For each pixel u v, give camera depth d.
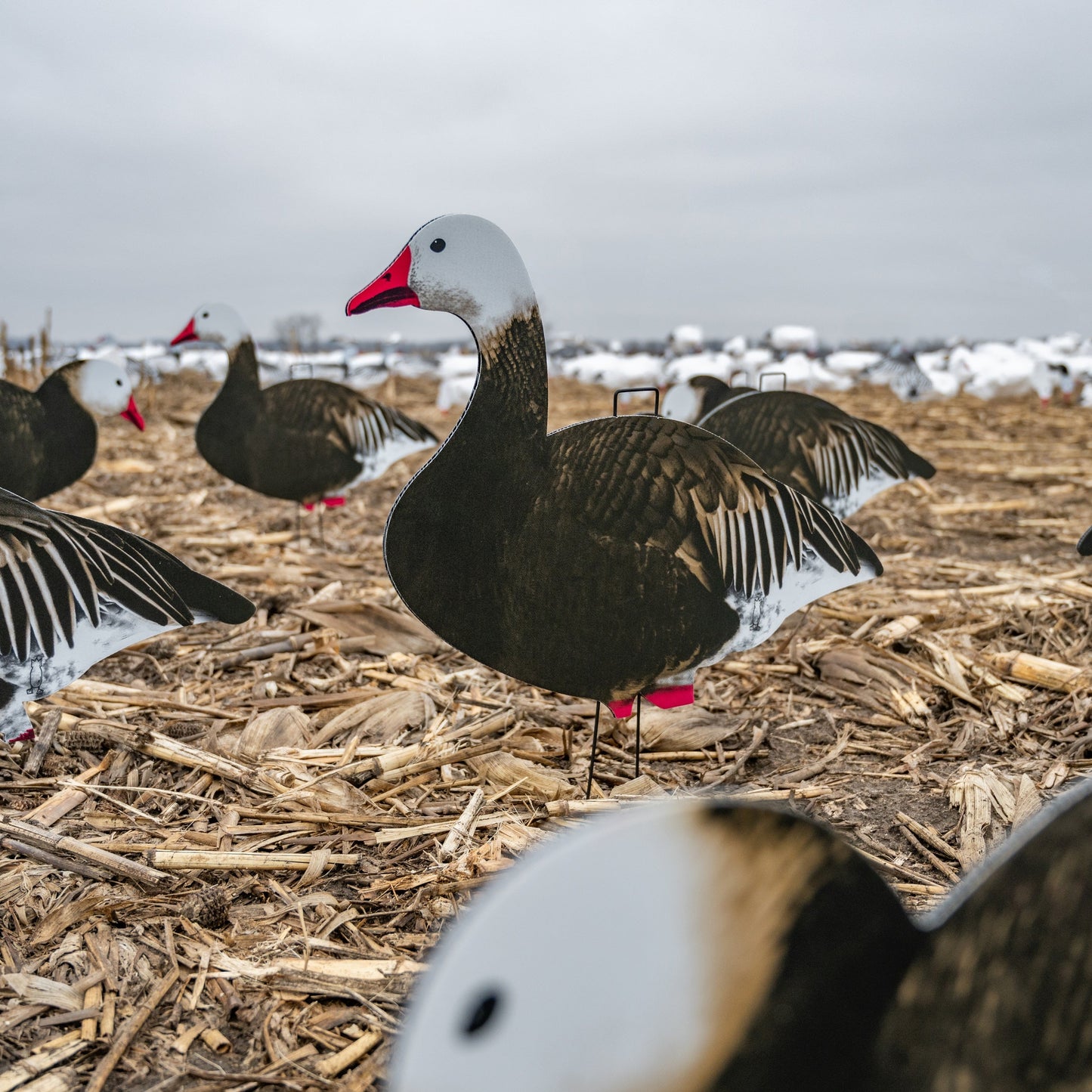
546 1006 0.90
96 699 4.18
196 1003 2.35
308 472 6.35
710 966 0.95
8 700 3.07
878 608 5.54
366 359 29.86
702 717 4.09
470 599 2.99
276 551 7.05
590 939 0.92
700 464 3.00
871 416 17.05
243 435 6.30
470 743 3.85
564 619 2.94
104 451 12.04
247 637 5.04
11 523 3.05
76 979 2.42
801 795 3.46
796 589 3.12
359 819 3.18
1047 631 5.14
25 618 3.02
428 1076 0.88
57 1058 2.16
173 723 3.99
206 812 3.30
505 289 2.88
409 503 3.00
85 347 21.12
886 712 4.23
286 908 2.72
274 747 3.78
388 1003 2.34
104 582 3.14
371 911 2.73
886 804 3.41
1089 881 1.05
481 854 2.96
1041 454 12.12
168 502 8.91
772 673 4.68
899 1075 0.98
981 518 8.37
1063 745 3.88
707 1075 0.94
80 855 2.90
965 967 1.04
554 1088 0.89
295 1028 2.27
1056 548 7.35
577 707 4.26
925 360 24.03
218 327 6.22
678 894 0.95
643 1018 0.92
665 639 2.96
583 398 21.67
